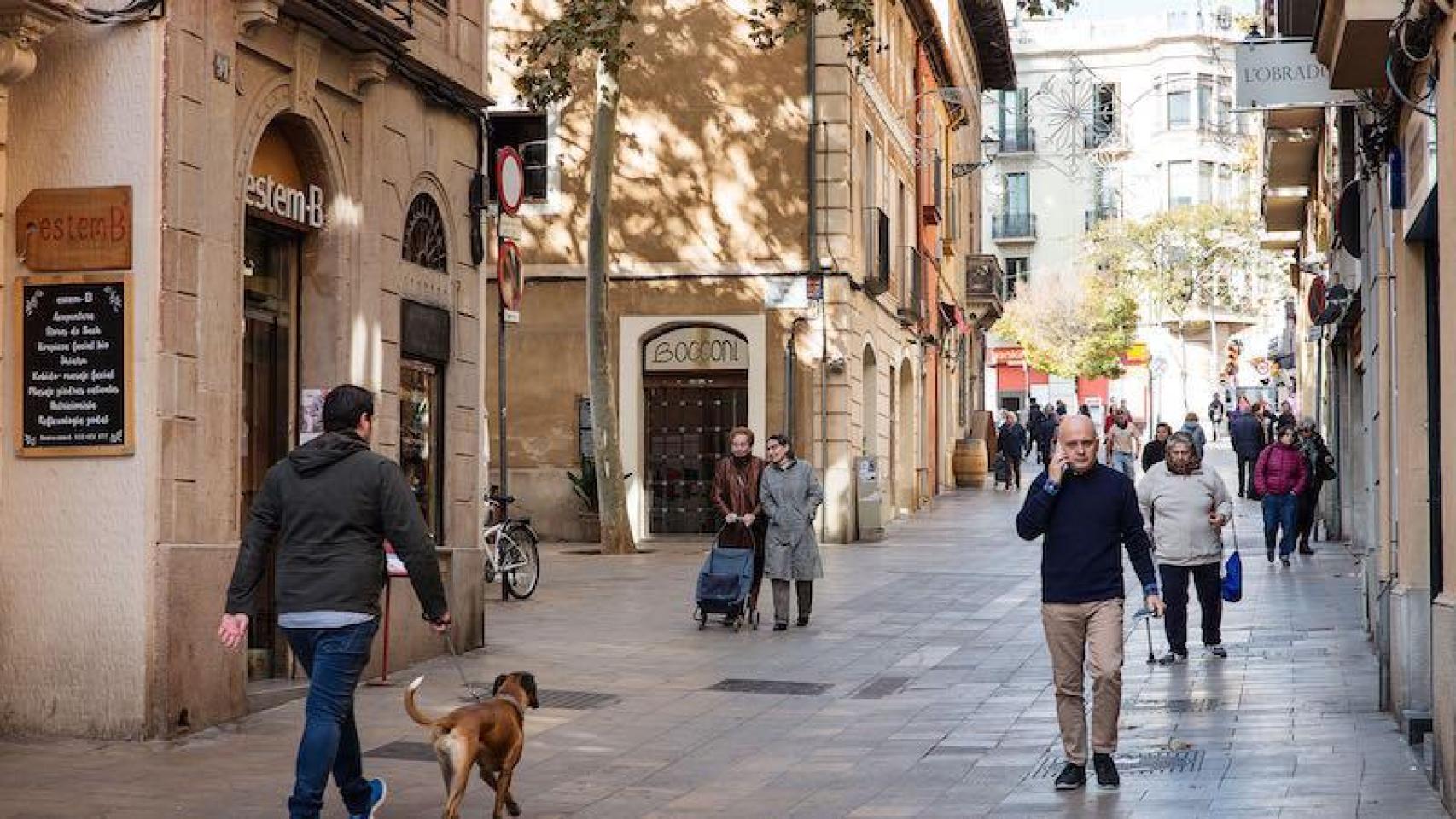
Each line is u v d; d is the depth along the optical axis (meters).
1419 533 12.07
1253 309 85.56
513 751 9.24
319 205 14.41
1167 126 81.62
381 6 14.61
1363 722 12.41
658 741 12.30
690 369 31.53
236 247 12.75
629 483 31.31
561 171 31.61
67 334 11.78
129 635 11.63
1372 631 16.48
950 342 52.38
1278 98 14.26
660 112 31.52
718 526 31.59
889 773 11.07
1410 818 9.16
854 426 32.25
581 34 23.16
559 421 31.39
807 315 31.09
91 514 11.72
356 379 14.57
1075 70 27.08
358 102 14.63
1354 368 27.06
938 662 16.38
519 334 31.53
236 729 12.12
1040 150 87.31
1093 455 10.45
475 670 15.33
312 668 8.70
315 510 8.72
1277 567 25.38
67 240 11.80
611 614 19.75
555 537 31.28
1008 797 10.16
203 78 12.18
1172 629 15.98
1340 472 30.91
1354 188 16.25
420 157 15.90
